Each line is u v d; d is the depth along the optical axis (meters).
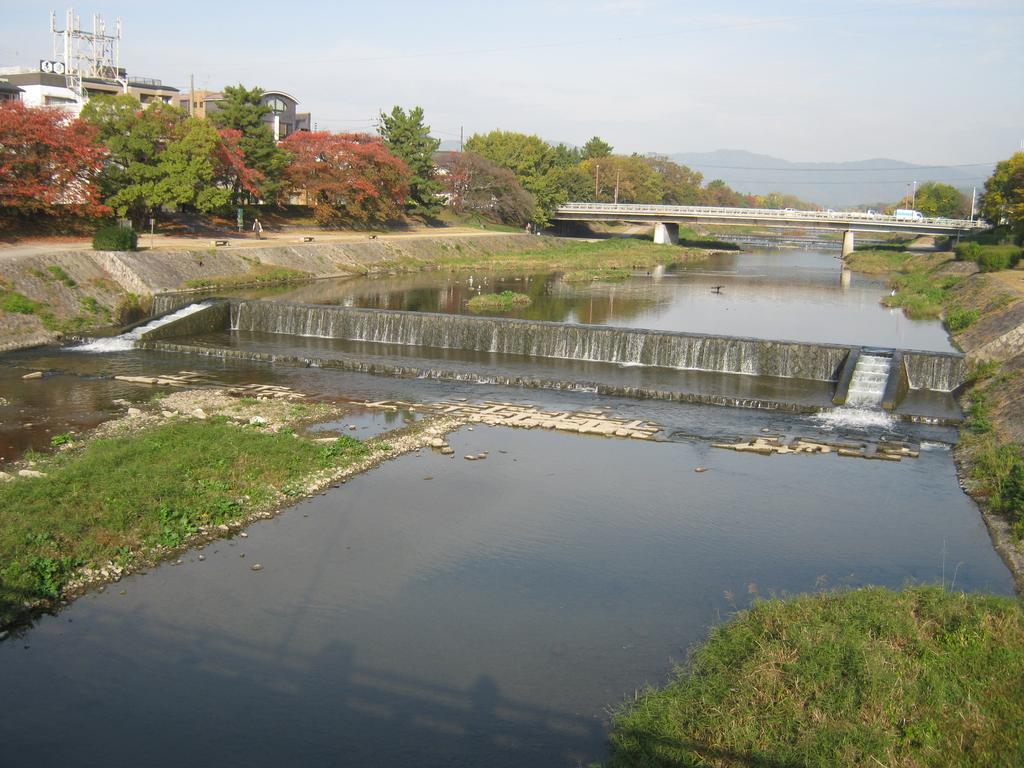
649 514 28.97
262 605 22.27
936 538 27.58
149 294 63.81
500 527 27.48
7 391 41.62
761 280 104.88
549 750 16.94
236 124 98.88
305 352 52.66
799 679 17.38
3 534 23.58
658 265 123.12
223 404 39.97
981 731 15.93
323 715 18.02
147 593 22.66
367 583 23.56
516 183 140.88
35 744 16.97
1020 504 28.73
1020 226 105.69
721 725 16.42
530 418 39.75
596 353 52.41
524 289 86.62
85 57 135.50
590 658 20.19
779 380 47.91
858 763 15.15
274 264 83.12
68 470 28.61
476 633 21.23
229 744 17.11
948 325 66.31
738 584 24.03
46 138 68.19
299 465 31.16
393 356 52.22
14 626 20.97
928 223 135.38
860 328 66.19
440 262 105.75
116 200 76.75
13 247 64.88
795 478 32.91
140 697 18.52
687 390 44.91
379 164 110.88
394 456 33.69
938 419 40.16
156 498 27.09
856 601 20.72
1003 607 20.14
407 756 16.78
